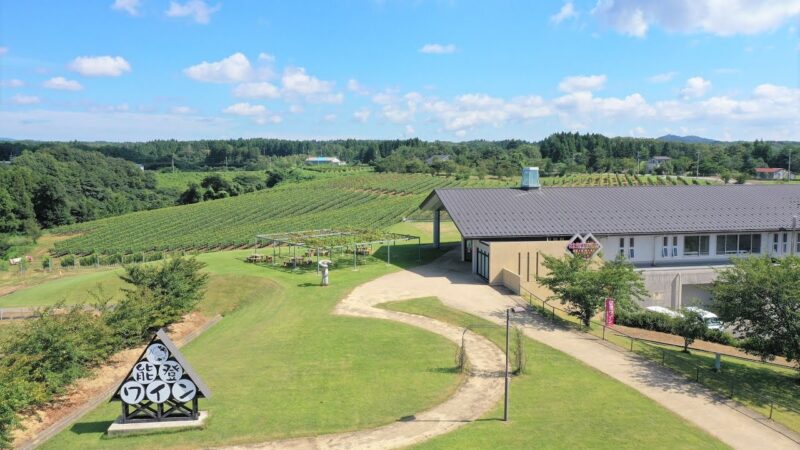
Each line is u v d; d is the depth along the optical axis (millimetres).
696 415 20234
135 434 18578
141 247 76312
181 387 19141
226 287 43562
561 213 44688
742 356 28812
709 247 44344
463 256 49062
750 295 25094
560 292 32219
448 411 20297
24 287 55500
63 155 176500
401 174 165000
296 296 38312
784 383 24500
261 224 86062
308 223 82750
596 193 49062
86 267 67812
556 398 21422
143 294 31828
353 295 38125
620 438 18188
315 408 20500
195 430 18750
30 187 123625
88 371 23844
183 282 34594
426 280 41906
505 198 47375
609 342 28547
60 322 23969
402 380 23250
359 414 20000
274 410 20312
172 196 173750
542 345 27797
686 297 42844
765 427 19422
